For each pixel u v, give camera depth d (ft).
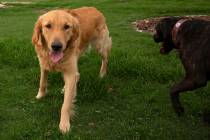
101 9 20.26
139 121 7.00
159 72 8.97
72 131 6.57
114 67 9.21
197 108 7.43
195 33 6.84
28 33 14.88
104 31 8.96
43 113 7.20
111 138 6.37
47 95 7.93
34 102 7.67
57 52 6.68
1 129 6.59
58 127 6.60
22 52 10.12
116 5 21.48
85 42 8.22
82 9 8.54
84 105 7.57
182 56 7.04
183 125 6.89
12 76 8.92
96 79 8.36
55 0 26.22
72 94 6.93
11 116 7.07
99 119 7.05
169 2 21.72
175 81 8.74
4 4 24.89
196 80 6.68
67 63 6.98
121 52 10.43
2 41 11.23
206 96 7.99
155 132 6.57
